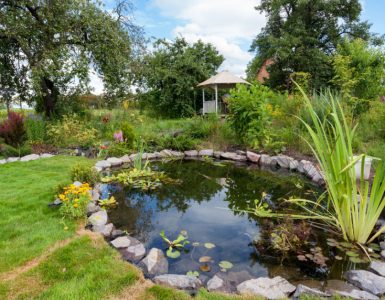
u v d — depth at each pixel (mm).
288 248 2512
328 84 15633
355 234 2535
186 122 9438
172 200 3922
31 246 2293
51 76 8188
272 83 17594
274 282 1943
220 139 7562
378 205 2422
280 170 5590
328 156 2555
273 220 3129
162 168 5809
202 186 4594
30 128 7145
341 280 2051
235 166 5980
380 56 9203
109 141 7383
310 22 17141
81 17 8578
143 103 14516
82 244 2346
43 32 8070
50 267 2006
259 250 2516
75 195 3023
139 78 10344
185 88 13922
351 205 2514
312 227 2895
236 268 2229
